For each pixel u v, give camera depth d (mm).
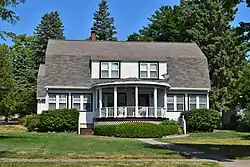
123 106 38156
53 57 40344
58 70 39344
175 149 20969
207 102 40188
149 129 32219
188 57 42438
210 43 47656
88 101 38750
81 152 18109
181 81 40031
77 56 40719
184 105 39688
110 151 18781
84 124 38219
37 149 19141
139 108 35750
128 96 39125
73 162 15164
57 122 35875
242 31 17812
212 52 46719
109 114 35938
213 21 47469
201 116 37219
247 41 18047
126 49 43031
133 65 39938
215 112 37719
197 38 47938
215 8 48031
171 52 43312
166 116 38250
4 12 22422
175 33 62688
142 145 22969
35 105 50000
